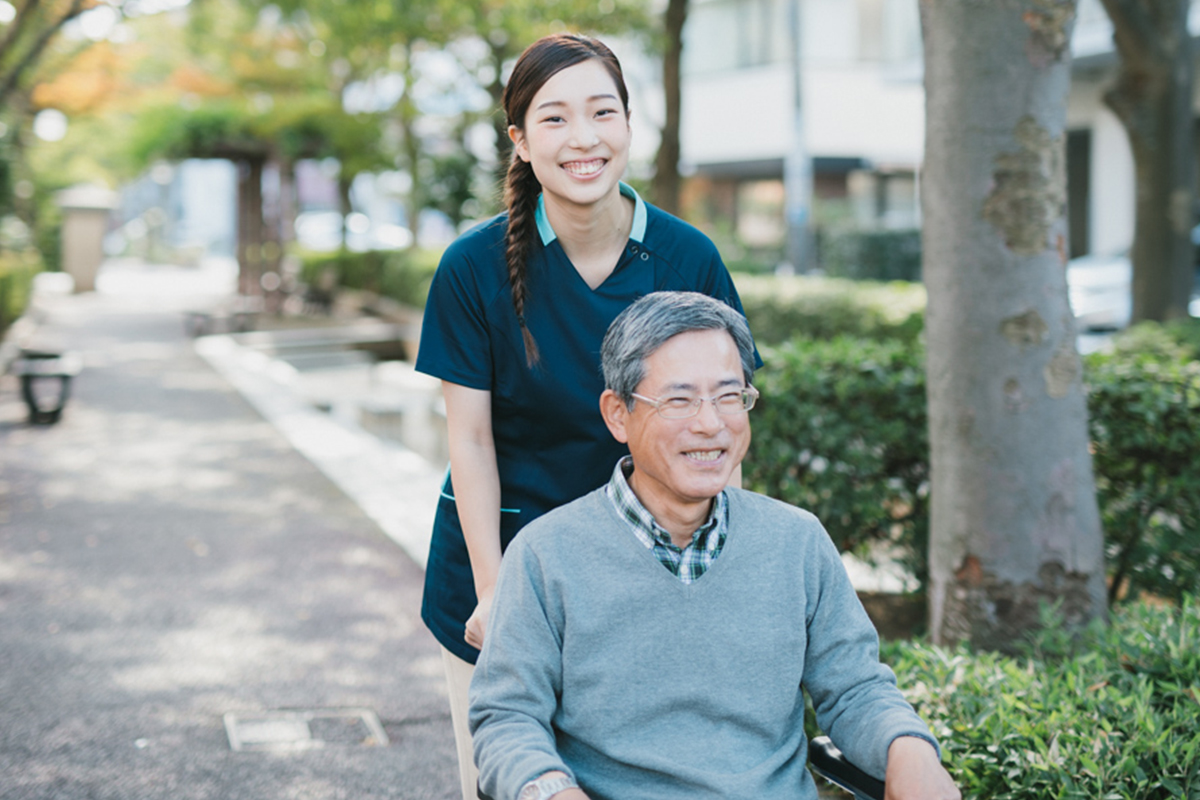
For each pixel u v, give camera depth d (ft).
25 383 33.68
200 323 60.39
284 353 53.01
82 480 26.37
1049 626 10.73
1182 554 13.89
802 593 6.42
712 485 6.22
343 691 14.16
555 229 7.48
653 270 7.69
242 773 11.73
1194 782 7.57
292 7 54.54
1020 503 11.37
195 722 13.01
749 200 79.97
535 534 6.43
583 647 6.24
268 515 23.49
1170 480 14.07
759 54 75.25
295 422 34.96
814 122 73.10
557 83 6.98
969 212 11.28
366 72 63.57
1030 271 11.18
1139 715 8.03
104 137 80.28
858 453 14.65
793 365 15.07
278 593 18.24
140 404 37.96
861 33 73.15
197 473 27.48
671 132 35.73
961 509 11.62
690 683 6.21
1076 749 7.84
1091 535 11.48
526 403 7.61
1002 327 11.28
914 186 77.51
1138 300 28.32
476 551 7.40
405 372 44.21
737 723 6.27
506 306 7.48
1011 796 7.84
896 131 75.15
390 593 18.39
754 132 75.31
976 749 8.17
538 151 7.08
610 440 7.64
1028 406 11.29
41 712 13.07
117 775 11.55
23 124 59.82
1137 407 13.87
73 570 19.15
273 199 74.23
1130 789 7.58
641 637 6.22
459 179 66.59
